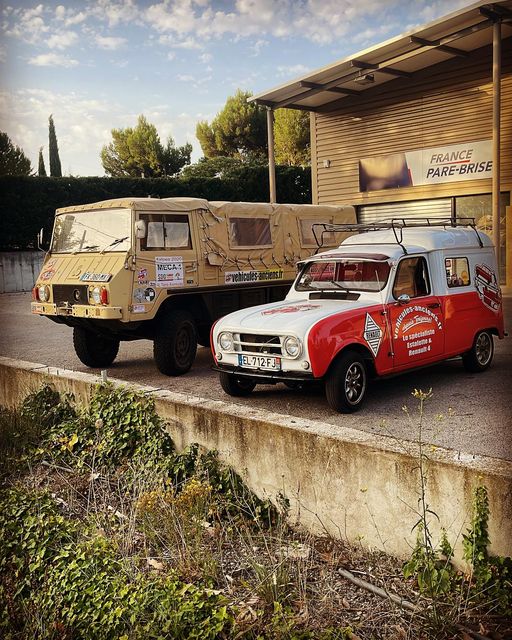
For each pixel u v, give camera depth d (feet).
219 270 31.09
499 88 39.99
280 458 16.97
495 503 13.04
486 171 49.08
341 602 13.43
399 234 26.61
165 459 19.49
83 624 13.47
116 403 21.97
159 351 28.63
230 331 23.22
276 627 12.35
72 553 15.33
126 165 95.91
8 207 80.28
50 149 92.12
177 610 12.98
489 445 17.84
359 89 56.13
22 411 25.08
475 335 26.91
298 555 15.12
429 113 51.96
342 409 21.74
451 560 13.80
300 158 87.97
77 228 30.14
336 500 15.81
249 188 84.84
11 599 15.16
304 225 35.58
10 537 16.52
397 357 23.41
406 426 20.17
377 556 14.96
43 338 42.34
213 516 17.22
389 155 55.47
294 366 21.52
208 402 19.88
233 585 14.46
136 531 16.97
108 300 27.02
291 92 53.36
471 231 28.19
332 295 24.70
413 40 43.06
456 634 12.23
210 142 90.12
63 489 19.83
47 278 29.91
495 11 38.88
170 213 29.14
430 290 25.16
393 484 14.61
